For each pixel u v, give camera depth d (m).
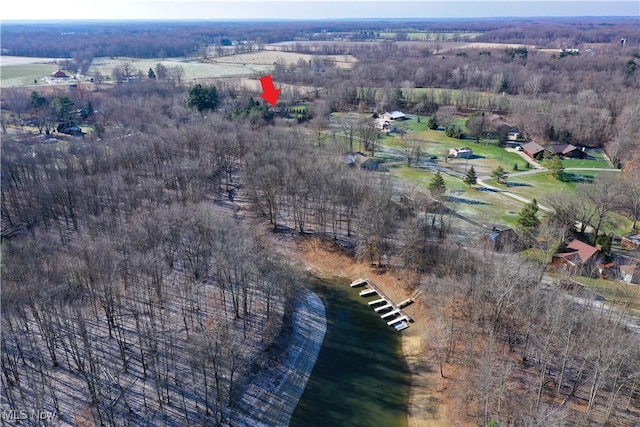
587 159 156.75
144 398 58.16
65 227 97.38
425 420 58.88
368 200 94.31
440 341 66.00
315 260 96.50
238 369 62.62
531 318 65.44
